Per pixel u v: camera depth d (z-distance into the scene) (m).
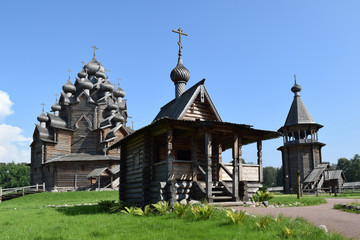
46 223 12.38
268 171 126.81
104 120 57.94
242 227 9.00
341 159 105.75
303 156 52.91
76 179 50.81
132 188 19.86
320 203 18.34
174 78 23.45
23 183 124.75
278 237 7.67
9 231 10.48
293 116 54.53
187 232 8.75
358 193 38.22
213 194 17.05
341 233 8.48
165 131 16.58
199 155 19.58
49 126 58.34
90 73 66.75
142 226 10.19
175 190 15.27
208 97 18.95
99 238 8.55
